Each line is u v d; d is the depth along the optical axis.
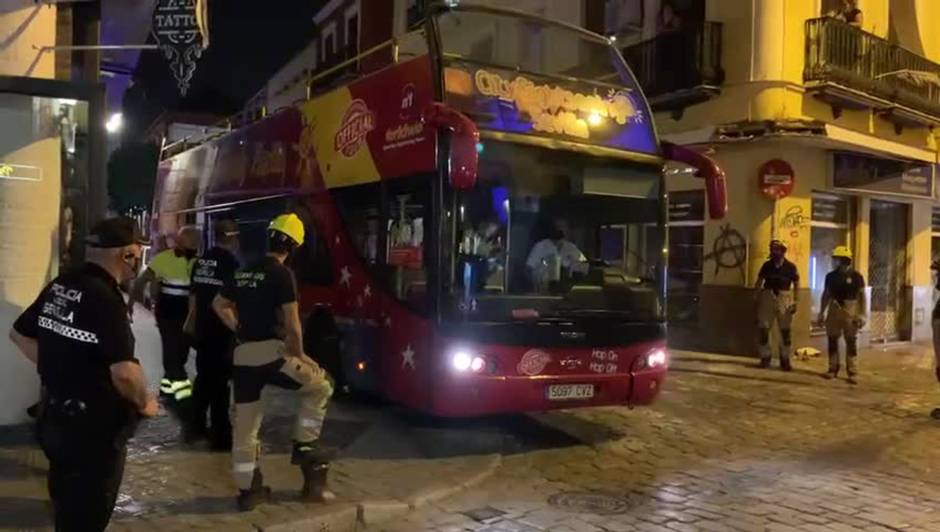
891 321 18.62
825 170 15.91
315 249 9.81
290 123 10.79
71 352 3.79
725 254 15.42
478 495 6.65
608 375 7.91
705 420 9.78
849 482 7.27
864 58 15.95
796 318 15.49
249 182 11.93
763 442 8.77
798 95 15.20
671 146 8.62
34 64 7.28
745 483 7.16
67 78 8.10
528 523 5.98
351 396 9.88
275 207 10.99
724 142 14.87
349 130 9.22
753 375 13.17
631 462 7.81
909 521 6.21
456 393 7.36
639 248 8.32
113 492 3.91
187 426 7.96
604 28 18.17
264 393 5.89
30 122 7.25
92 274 3.90
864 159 16.48
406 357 7.89
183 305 8.73
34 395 7.41
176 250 8.85
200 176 14.22
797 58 15.15
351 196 9.09
